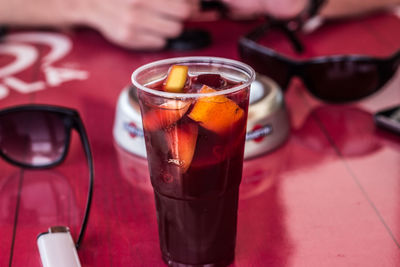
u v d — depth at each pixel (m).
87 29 0.89
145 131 0.38
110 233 0.44
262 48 0.64
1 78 0.69
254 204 0.46
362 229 0.44
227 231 0.40
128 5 0.76
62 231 0.42
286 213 0.45
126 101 0.53
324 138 0.55
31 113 0.50
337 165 0.51
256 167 0.51
